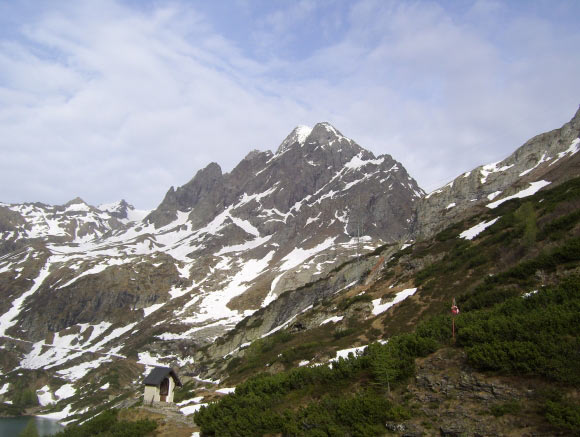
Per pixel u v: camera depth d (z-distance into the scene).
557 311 30.28
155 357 154.12
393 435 26.98
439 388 28.98
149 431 42.72
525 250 52.31
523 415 24.11
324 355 55.12
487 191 112.94
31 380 153.75
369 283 81.75
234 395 41.69
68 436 50.78
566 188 67.44
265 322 117.25
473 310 43.12
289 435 31.22
